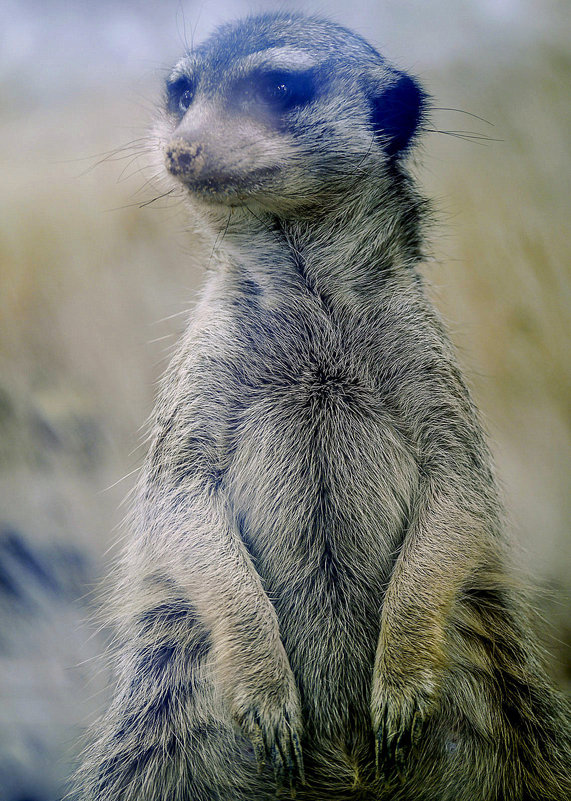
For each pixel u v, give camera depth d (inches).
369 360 254.1
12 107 590.6
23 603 372.8
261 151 252.7
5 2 567.8
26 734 318.7
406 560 240.1
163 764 253.8
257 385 256.2
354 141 265.1
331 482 250.1
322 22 291.6
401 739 230.8
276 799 247.9
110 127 560.4
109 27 521.0
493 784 254.7
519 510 419.5
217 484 250.8
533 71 527.5
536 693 263.4
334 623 249.3
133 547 270.7
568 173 502.6
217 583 236.8
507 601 260.5
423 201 280.5
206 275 293.7
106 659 292.0
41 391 496.7
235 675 230.8
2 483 449.7
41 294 522.3
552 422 458.6
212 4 346.6
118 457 471.2
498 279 480.4
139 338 508.4
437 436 250.5
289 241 261.4
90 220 537.3
